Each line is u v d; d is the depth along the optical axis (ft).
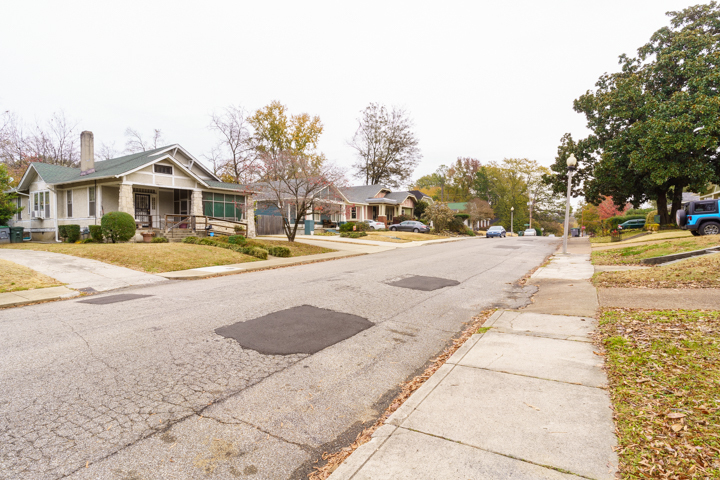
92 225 60.23
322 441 9.67
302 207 66.44
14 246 57.67
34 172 73.87
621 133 74.08
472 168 247.09
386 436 9.26
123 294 28.12
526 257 54.49
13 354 15.20
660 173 65.51
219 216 79.00
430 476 7.68
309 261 49.73
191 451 9.08
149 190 71.67
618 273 31.99
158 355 15.12
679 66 68.23
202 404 11.34
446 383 12.15
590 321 18.51
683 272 28.04
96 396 11.71
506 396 11.08
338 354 15.61
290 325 19.22
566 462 7.88
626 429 8.82
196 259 44.75
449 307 24.07
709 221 54.49
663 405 9.66
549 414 9.92
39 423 10.17
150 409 10.98
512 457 8.18
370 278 34.14
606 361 13.19
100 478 8.06
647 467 7.43
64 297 27.32
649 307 20.10
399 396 12.15
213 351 15.58
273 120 136.77
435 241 93.25
